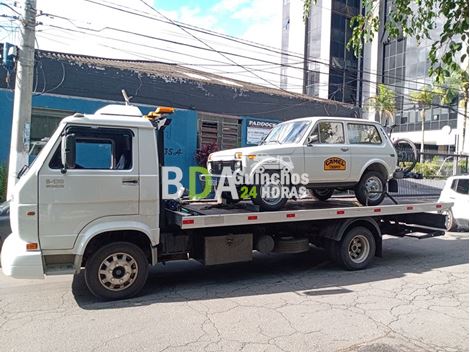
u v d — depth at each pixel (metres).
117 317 5.12
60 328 4.76
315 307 5.52
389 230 9.35
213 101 17.56
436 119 43.41
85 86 14.57
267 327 4.80
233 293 6.19
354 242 7.81
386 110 38.78
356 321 5.00
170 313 5.27
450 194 12.09
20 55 10.09
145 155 5.99
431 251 9.61
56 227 5.46
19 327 4.79
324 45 45.62
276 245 7.49
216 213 6.69
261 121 18.86
